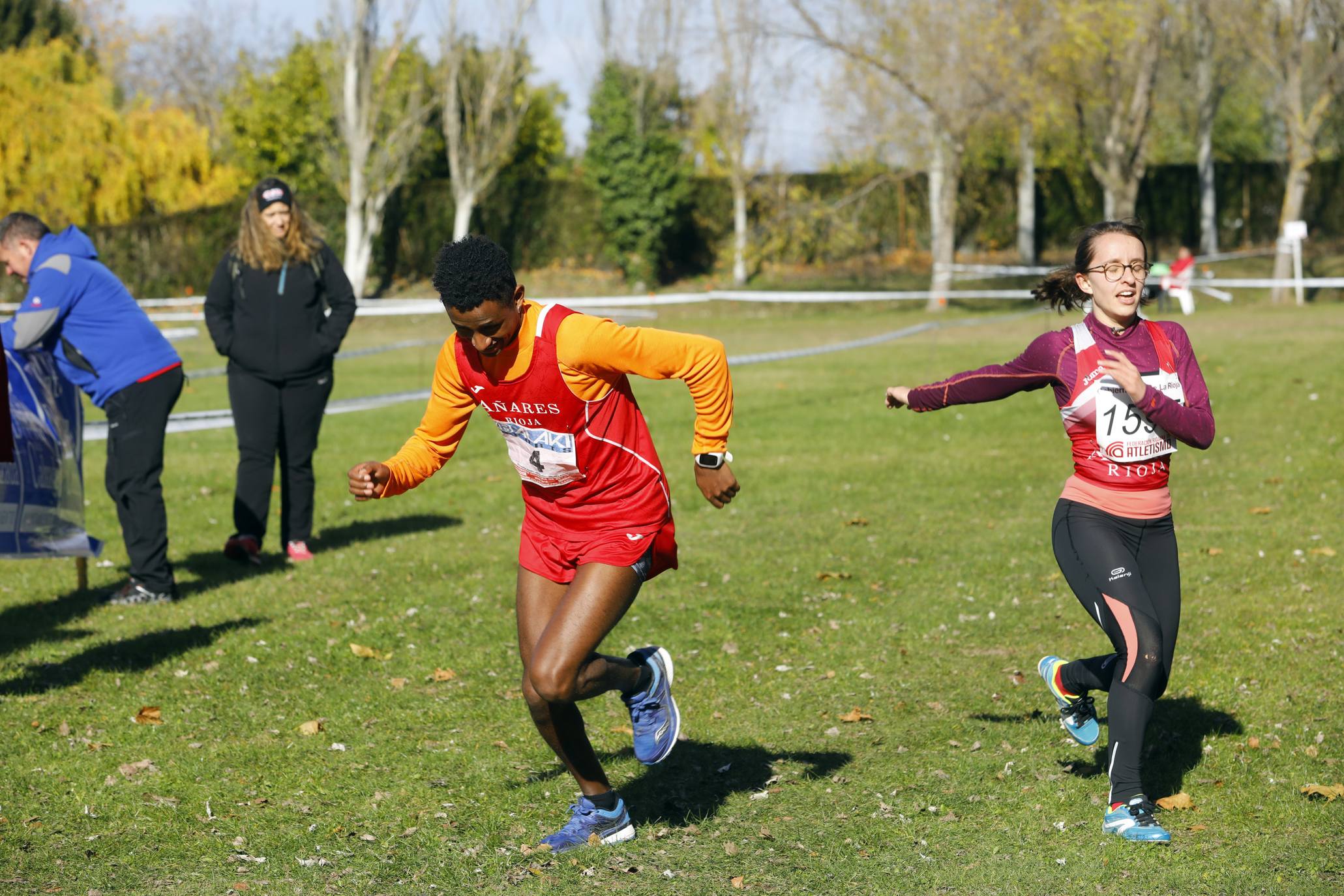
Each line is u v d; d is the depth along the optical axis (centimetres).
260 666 857
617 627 945
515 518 1384
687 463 1681
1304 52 5872
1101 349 579
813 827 599
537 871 555
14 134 5669
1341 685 768
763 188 6025
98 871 557
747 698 793
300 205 1127
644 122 6156
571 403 529
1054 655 855
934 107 5072
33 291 961
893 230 6481
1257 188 6719
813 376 2758
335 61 5672
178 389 1030
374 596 1041
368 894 538
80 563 1064
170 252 5719
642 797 643
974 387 602
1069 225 6506
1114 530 591
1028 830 588
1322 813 593
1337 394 2112
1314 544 1132
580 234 6394
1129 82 5456
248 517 1152
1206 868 543
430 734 734
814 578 1077
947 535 1235
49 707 774
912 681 816
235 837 595
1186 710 739
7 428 759
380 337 4538
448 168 6481
